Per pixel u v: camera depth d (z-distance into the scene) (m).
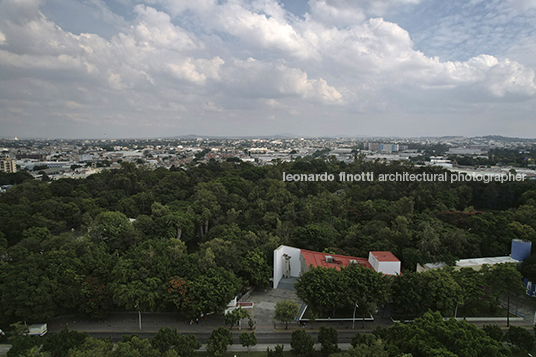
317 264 96.88
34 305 73.00
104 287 81.06
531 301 91.00
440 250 101.38
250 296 96.12
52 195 168.75
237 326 79.56
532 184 179.00
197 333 76.50
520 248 99.75
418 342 56.47
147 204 168.12
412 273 82.94
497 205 184.12
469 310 84.44
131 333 75.94
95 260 88.81
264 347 71.31
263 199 169.50
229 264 93.94
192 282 81.44
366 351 54.50
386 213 141.00
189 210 143.38
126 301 76.44
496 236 113.75
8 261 87.56
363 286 77.56
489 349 53.62
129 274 81.94
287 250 110.06
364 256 105.50
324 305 78.75
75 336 62.09
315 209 146.50
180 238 130.62
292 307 76.50
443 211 142.75
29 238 103.75
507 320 79.81
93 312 79.75
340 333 76.50
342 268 86.44
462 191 180.88
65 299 77.88
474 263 99.00
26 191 158.38
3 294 71.81
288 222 130.00
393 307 86.38
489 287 83.06
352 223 134.88
